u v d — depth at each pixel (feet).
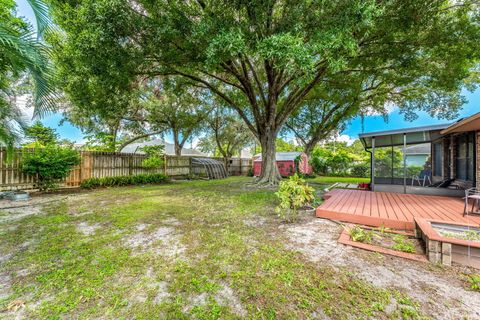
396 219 10.91
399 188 21.20
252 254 8.20
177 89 31.78
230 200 19.03
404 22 18.42
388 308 5.25
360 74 29.89
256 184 29.53
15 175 21.36
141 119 45.78
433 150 27.76
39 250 8.59
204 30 15.83
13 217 13.41
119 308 5.33
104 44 16.47
